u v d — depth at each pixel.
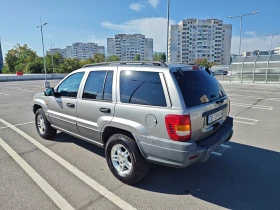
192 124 2.46
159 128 2.47
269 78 19.53
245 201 2.55
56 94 4.02
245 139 4.71
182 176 3.16
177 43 96.50
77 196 2.66
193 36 95.50
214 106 2.90
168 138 2.43
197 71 3.01
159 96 2.53
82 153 4.00
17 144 4.48
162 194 2.71
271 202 2.53
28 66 47.50
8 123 6.28
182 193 2.73
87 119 3.37
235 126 5.80
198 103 2.63
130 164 2.86
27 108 8.77
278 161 3.62
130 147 2.76
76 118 3.59
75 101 3.56
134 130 2.68
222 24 95.44
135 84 2.78
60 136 4.97
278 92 13.51
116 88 2.96
